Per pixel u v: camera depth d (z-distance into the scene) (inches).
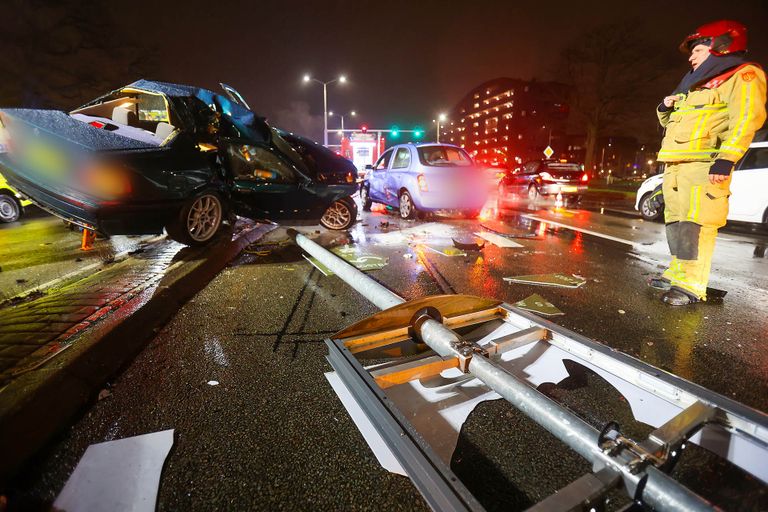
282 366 88.7
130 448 62.7
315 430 67.5
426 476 48.0
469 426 68.6
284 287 145.9
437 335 76.6
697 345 102.2
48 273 154.6
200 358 92.3
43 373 75.0
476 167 326.0
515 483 56.9
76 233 243.3
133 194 149.4
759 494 54.1
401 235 259.4
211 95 188.1
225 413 71.9
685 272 132.0
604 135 1254.3
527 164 593.0
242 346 98.4
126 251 192.9
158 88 181.2
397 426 55.4
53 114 142.2
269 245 224.7
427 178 309.9
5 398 66.9
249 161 204.8
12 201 281.3
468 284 153.0
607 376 81.8
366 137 1054.4
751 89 113.4
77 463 59.6
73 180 140.0
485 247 224.8
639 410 71.2
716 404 60.2
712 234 129.0
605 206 522.6
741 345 102.3
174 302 125.0
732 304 133.6
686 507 39.0
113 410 72.5
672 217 136.6
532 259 196.4
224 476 57.5
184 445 63.8
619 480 44.0
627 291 146.8
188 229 175.9
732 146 117.0
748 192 300.4
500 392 60.7
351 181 259.9
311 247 179.2
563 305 131.3
